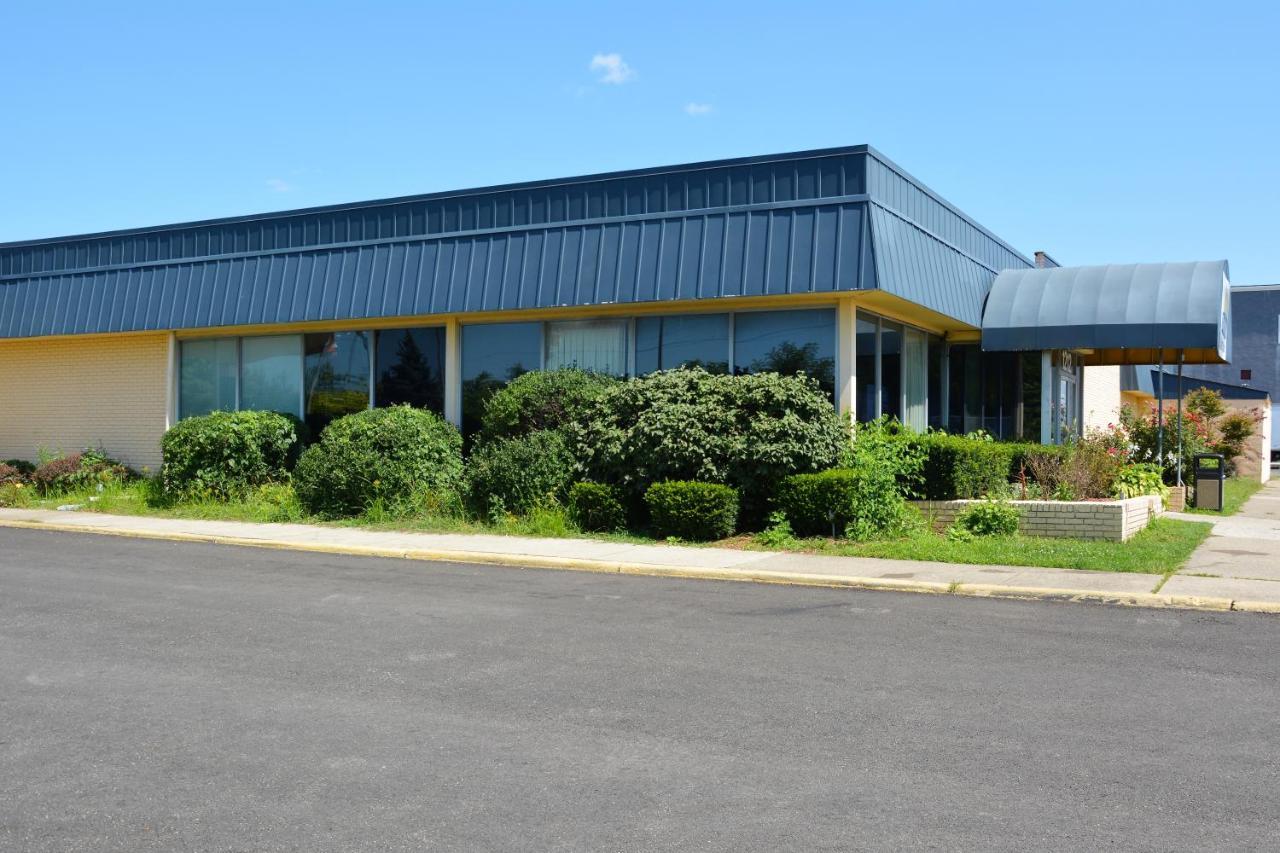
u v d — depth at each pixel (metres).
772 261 15.96
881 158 16.08
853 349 16.30
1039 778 5.52
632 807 5.15
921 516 15.23
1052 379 21.31
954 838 4.77
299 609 10.16
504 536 15.18
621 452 15.39
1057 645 8.47
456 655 8.23
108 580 11.97
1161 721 6.48
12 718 6.63
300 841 4.78
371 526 16.31
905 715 6.62
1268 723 6.43
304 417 21.09
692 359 17.55
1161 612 9.80
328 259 19.94
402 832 4.87
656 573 12.27
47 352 24.25
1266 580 11.04
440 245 18.83
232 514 18.00
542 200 18.03
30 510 19.77
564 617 9.71
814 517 14.20
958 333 20.91
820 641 8.66
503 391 17.55
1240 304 54.59
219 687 7.32
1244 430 32.25
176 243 21.91
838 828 4.89
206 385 22.28
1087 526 14.23
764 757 5.86
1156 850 4.65
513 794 5.33
